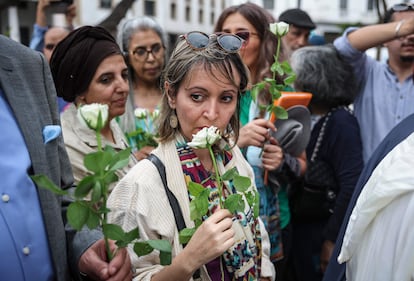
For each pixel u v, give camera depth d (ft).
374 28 7.29
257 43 6.47
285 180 6.47
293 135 5.97
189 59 3.76
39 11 9.82
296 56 7.52
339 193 6.93
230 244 3.22
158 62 8.04
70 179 3.93
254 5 6.64
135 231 2.90
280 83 6.47
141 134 7.04
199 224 3.46
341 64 7.35
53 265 3.45
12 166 3.22
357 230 3.88
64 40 5.49
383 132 8.02
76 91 5.46
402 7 8.00
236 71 3.88
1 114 3.31
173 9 65.67
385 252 3.64
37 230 3.32
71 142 5.17
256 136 5.55
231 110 3.95
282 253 6.38
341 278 4.67
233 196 3.34
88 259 3.32
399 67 8.02
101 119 2.60
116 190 3.85
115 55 5.53
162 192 3.78
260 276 4.19
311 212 7.28
